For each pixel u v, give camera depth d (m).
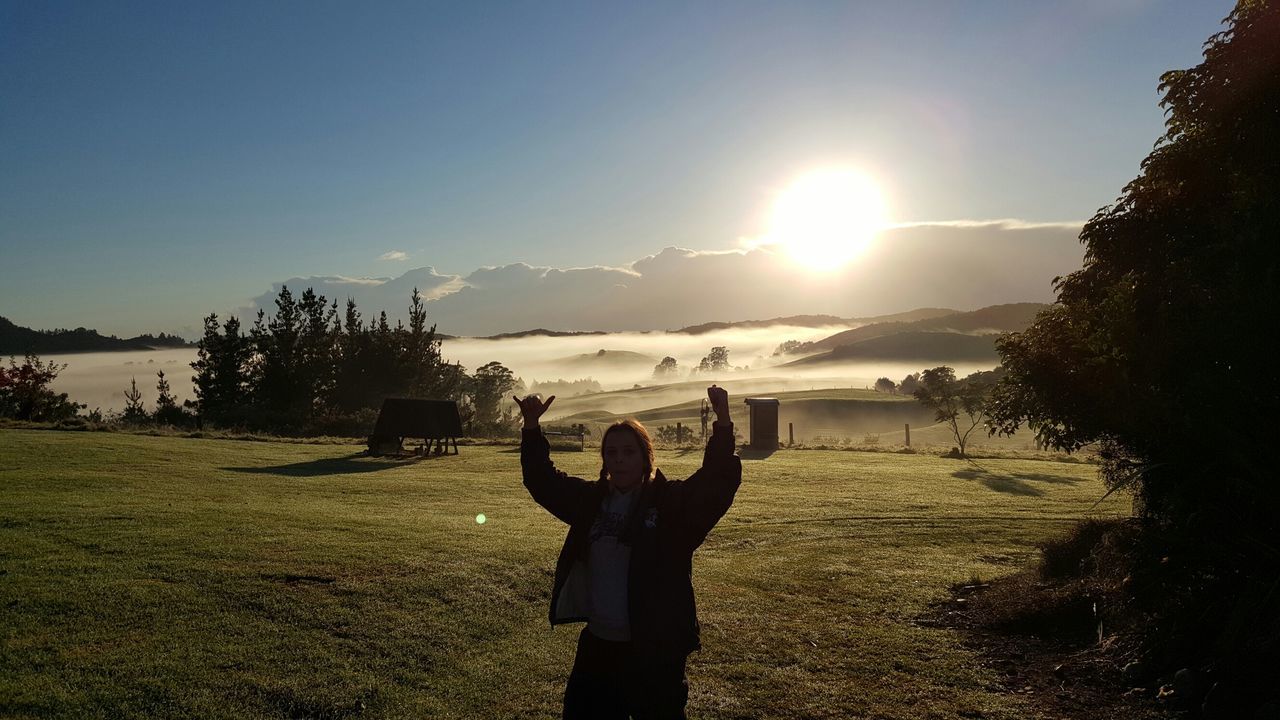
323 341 64.38
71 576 8.41
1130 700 6.13
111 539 10.31
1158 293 6.84
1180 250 7.08
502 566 9.88
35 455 20.97
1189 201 7.31
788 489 20.78
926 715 5.84
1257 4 6.52
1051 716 5.86
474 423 56.78
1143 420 6.59
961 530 14.13
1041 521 15.25
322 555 9.94
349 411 62.34
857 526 14.58
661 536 3.95
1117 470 7.89
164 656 6.45
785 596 9.24
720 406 4.13
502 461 28.14
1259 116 6.53
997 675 6.71
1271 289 5.79
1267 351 5.76
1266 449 5.86
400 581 8.91
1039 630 7.80
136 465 20.97
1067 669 6.77
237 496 16.36
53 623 7.05
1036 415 8.59
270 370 61.59
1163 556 6.87
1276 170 6.50
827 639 7.58
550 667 6.65
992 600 8.72
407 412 30.70
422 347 66.56
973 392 35.16
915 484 22.22
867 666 6.85
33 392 39.75
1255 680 5.71
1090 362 7.25
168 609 7.58
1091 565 8.33
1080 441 8.56
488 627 7.63
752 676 6.54
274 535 11.18
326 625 7.41
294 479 20.58
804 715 5.79
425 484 20.61
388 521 13.37
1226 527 6.21
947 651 7.29
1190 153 7.11
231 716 5.48
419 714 5.66
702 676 6.51
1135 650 6.72
